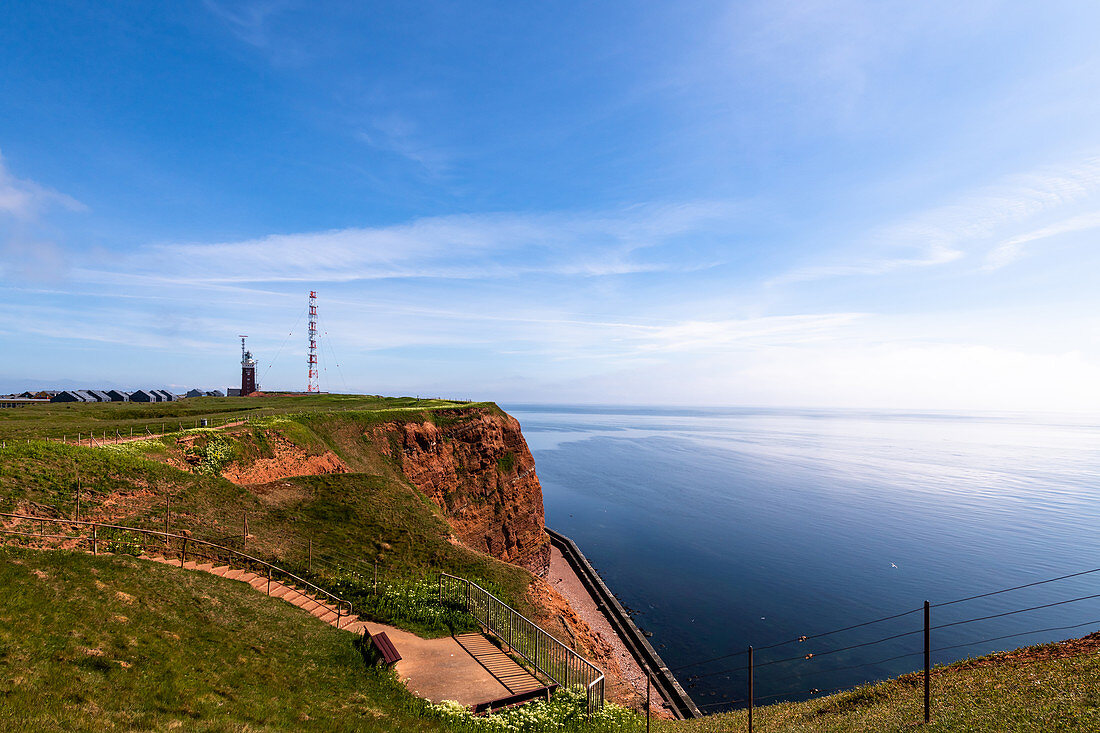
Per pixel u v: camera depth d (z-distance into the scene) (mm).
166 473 32531
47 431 45469
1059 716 13102
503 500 76500
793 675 51000
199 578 22219
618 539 96625
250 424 48344
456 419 74938
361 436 61000
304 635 20922
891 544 96562
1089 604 71375
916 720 15516
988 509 128125
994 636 61344
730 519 112500
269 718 14414
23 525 21609
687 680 49719
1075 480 176500
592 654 34719
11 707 10789
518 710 19969
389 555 34531
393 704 17938
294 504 37594
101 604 17047
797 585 75438
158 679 14352
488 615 27891
